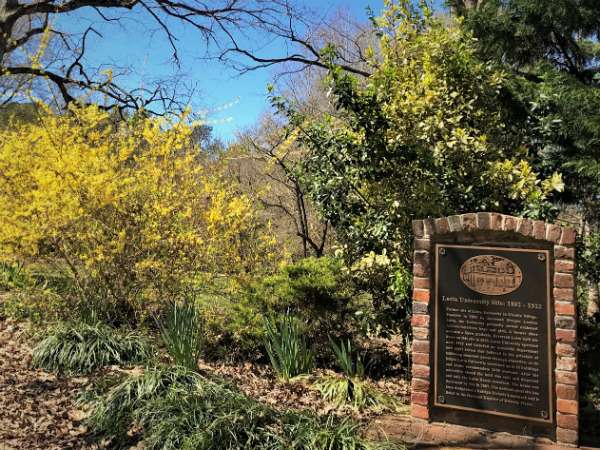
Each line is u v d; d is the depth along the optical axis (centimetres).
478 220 401
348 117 567
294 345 558
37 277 776
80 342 532
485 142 540
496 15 779
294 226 1327
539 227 383
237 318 606
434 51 565
